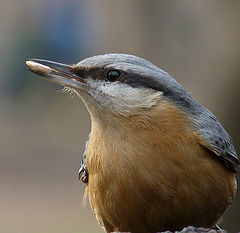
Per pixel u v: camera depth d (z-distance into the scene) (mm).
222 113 14438
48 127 34875
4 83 36781
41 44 32844
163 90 8094
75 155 30594
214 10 14750
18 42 35094
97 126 8172
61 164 28859
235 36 14438
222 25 14617
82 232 19375
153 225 8125
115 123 8000
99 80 8156
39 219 20875
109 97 8039
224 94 14469
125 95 8000
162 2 16828
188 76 15766
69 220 20641
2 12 35188
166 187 7828
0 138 33156
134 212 7996
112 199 8031
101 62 8195
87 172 8867
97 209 8398
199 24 15289
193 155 7922
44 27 33219
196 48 15414
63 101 36500
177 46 16469
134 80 8055
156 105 7988
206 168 7969
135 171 7855
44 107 36688
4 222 20484
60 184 25469
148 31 17469
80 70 8289
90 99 8172
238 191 13875
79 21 31484
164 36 16922
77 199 23328
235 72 14375
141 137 7902
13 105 36875
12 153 30625
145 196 7875
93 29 29047
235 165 8609
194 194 7902
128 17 18188
